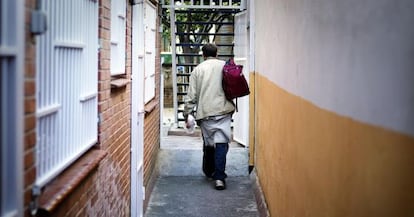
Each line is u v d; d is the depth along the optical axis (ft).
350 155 7.28
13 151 5.65
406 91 5.32
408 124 5.27
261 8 21.31
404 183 5.35
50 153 7.68
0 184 5.48
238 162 24.57
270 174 17.10
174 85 31.30
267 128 18.25
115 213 13.02
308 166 10.43
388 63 5.83
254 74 23.81
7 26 5.55
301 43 11.34
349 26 7.39
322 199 9.12
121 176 13.94
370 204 6.40
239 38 27.17
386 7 5.91
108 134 11.87
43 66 7.25
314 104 9.85
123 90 14.10
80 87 9.46
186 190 21.63
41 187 7.13
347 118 7.47
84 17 9.68
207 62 21.83
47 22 7.04
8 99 5.59
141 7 17.40
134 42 15.90
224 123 21.65
